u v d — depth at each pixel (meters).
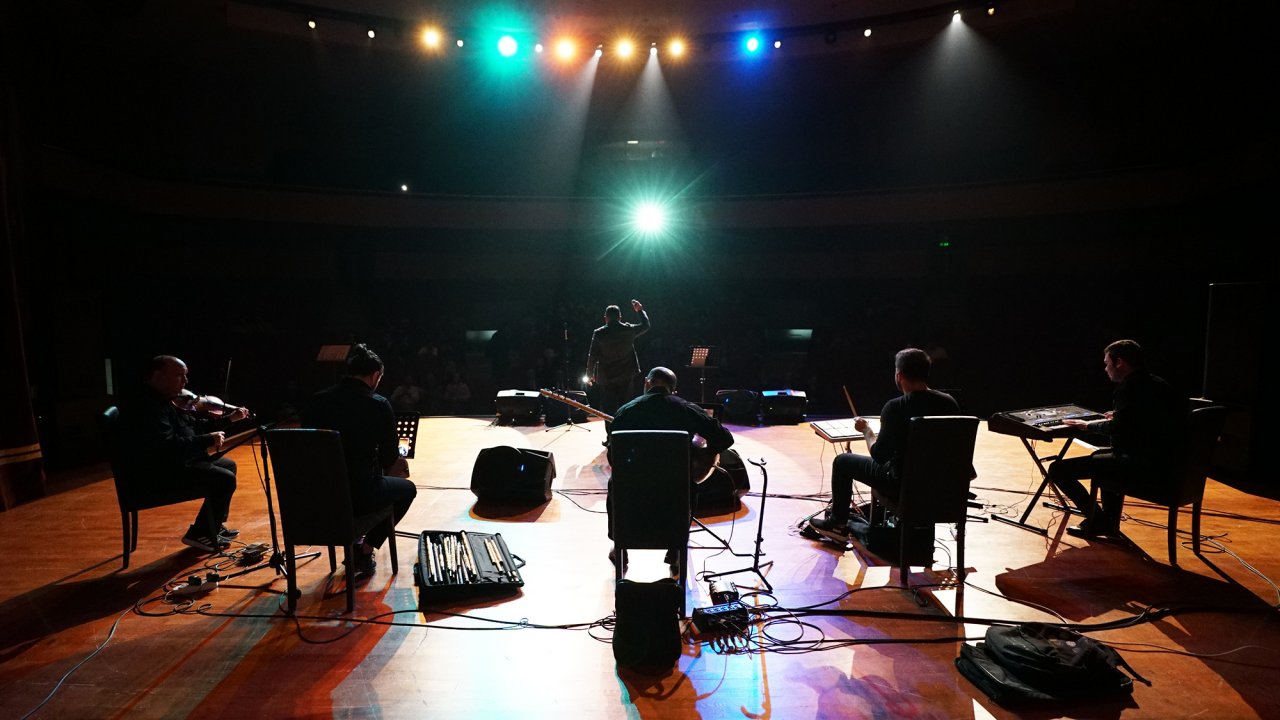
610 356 6.88
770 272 15.14
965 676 2.62
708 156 16.62
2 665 2.72
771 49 12.24
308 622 3.08
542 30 11.82
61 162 9.52
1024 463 6.34
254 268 13.59
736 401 8.78
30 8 9.64
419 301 15.23
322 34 11.33
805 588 3.45
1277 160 9.10
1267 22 10.37
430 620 3.10
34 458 5.20
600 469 6.12
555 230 14.68
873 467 3.79
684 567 3.11
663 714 2.40
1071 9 10.35
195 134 13.84
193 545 3.93
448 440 7.69
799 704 2.45
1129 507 4.88
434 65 12.96
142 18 10.60
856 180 16.06
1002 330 13.88
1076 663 2.45
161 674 2.65
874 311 14.12
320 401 3.32
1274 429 5.61
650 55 12.73
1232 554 3.91
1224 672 2.63
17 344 5.11
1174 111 12.60
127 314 11.13
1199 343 11.58
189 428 4.03
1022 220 13.12
